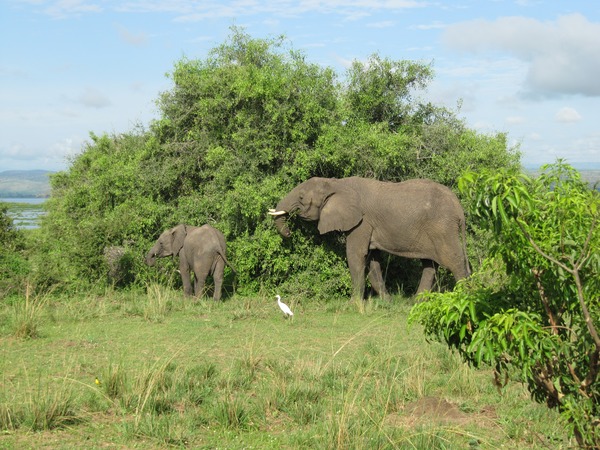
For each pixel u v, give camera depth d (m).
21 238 16.81
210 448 6.18
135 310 12.81
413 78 17.75
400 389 7.65
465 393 7.78
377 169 15.47
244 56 17.52
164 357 9.36
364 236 14.23
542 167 4.31
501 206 3.74
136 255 15.83
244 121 15.54
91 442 6.20
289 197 14.57
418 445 5.98
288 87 15.39
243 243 15.05
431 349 9.44
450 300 4.29
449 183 15.99
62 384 7.71
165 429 6.39
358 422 6.26
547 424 6.75
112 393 7.46
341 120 15.89
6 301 13.58
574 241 3.93
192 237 14.58
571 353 4.16
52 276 14.85
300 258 15.00
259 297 14.47
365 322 12.34
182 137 16.77
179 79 16.72
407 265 16.22
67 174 26.28
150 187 16.28
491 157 15.86
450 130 16.81
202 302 13.77
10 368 8.72
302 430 6.62
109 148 23.92
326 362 9.12
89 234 15.52
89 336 10.77
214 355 9.65
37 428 6.48
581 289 3.87
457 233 13.71
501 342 3.95
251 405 7.33
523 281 4.29
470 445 6.22
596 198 3.95
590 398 4.00
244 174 15.27
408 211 13.80
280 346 10.16
